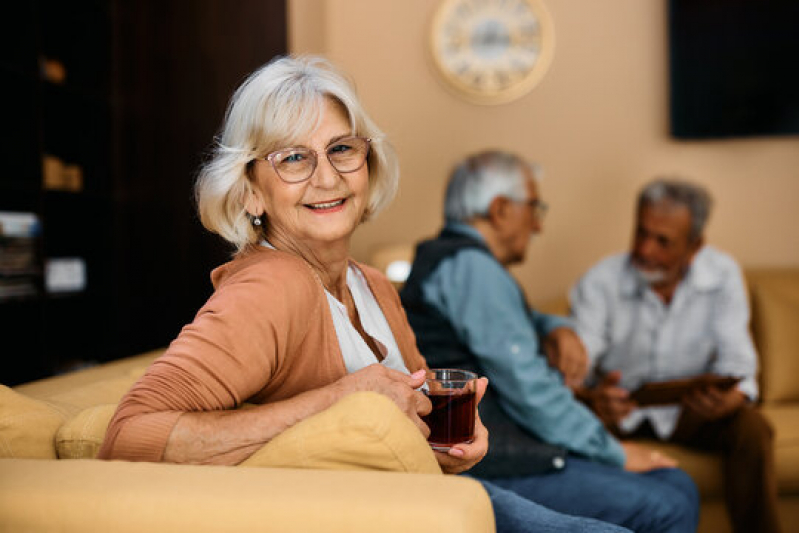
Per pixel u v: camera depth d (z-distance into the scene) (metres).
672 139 3.71
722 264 2.60
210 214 1.12
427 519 0.73
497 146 3.85
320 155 1.08
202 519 0.77
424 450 0.90
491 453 1.68
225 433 0.88
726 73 3.61
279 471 0.84
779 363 2.85
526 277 3.82
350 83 1.15
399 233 3.90
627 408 2.34
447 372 1.12
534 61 3.82
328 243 1.11
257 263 1.02
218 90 3.44
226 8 3.43
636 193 3.75
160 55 3.51
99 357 3.54
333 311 1.11
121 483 0.81
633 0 3.74
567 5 3.80
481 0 3.85
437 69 3.88
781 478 2.40
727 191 3.67
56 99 3.39
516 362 1.69
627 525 1.62
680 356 2.58
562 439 1.72
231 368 0.92
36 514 0.80
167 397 0.90
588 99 3.78
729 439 2.29
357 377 0.98
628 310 2.62
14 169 3.10
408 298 1.81
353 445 0.86
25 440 1.03
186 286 3.49
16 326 3.12
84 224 3.53
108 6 3.53
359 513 0.74
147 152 3.53
